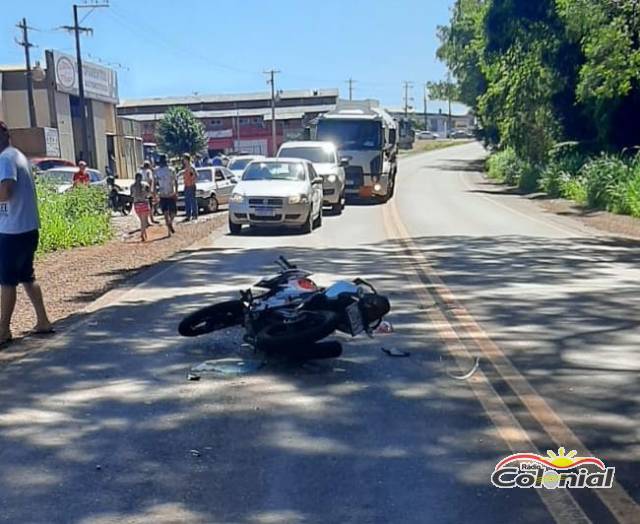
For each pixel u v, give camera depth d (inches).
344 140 1178.6
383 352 310.2
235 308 316.2
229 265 553.0
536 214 1016.9
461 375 278.7
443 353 308.5
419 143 4835.1
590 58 1181.1
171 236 781.3
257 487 188.5
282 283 308.7
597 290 443.5
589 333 339.3
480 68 2065.7
